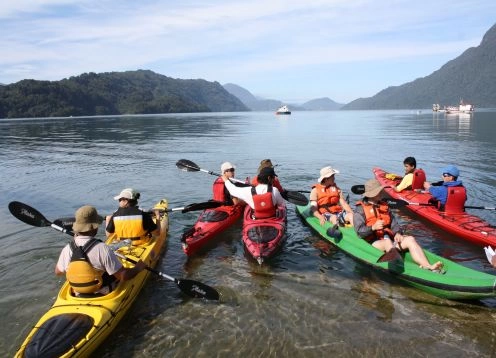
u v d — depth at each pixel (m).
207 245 7.68
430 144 23.38
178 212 9.68
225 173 8.70
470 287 5.22
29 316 5.28
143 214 6.46
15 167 16.89
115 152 21.58
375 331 4.91
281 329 4.98
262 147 23.55
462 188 8.11
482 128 35.47
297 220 9.02
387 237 6.36
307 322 5.12
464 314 5.27
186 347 4.68
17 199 11.27
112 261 4.86
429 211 8.55
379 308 5.42
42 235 8.16
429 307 5.44
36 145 26.00
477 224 7.76
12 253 7.27
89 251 4.72
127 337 4.85
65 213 9.88
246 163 17.33
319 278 6.31
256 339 4.80
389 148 21.92
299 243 7.71
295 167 15.91
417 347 4.61
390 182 11.23
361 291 5.88
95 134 35.72
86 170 15.87
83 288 4.78
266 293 5.86
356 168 15.56
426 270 5.77
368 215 6.53
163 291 5.95
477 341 4.70
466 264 6.75
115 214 6.44
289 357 4.48
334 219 7.65
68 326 4.43
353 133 34.44
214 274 6.49
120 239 6.52
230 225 8.54
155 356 4.53
